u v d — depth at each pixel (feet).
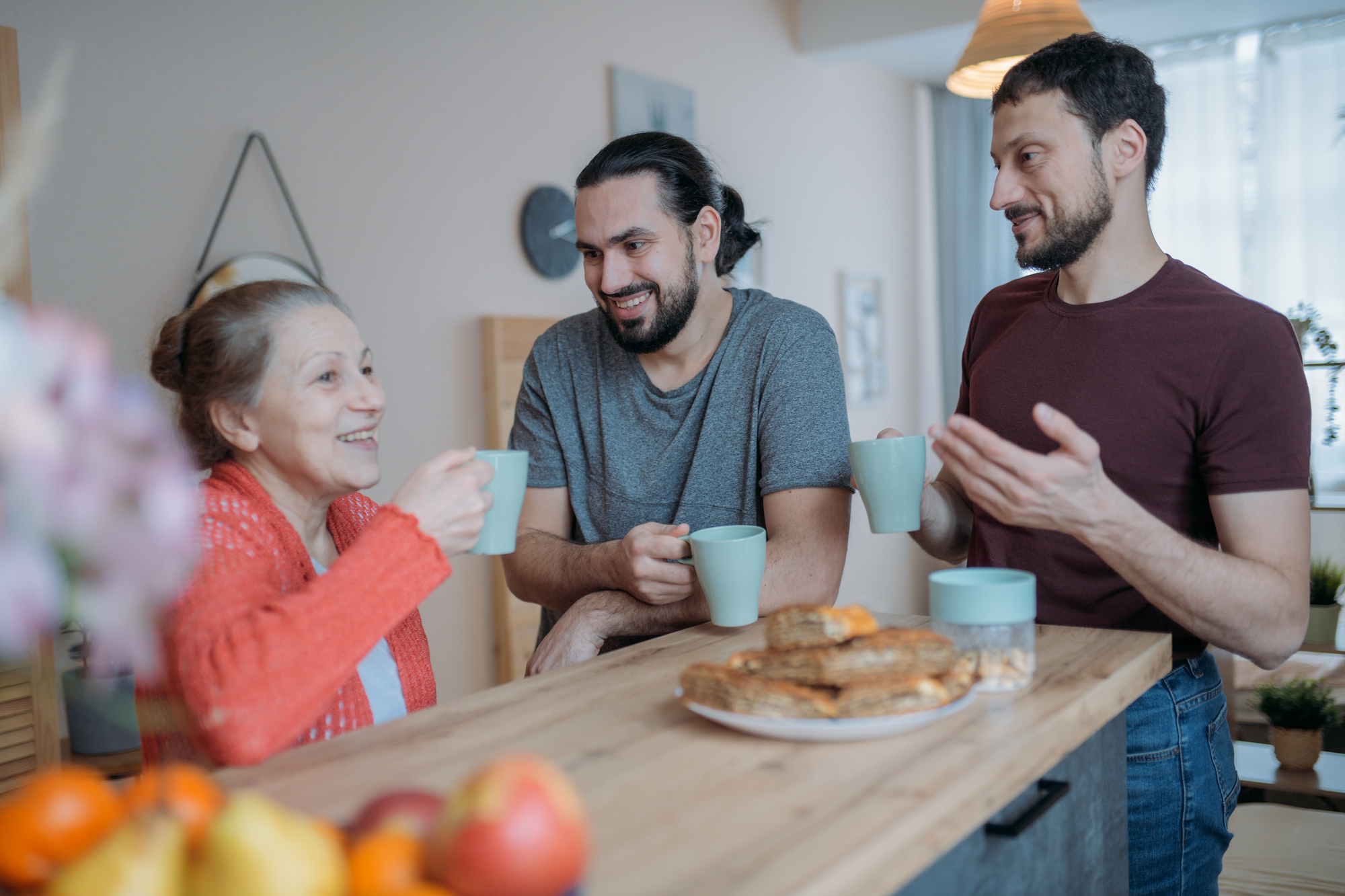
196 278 8.06
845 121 16.12
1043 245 4.22
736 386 4.91
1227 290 4.12
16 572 1.37
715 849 2.03
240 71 8.38
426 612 9.94
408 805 1.73
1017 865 2.74
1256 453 3.81
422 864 1.53
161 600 1.58
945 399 17.87
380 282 9.50
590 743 2.72
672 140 4.80
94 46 7.43
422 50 9.84
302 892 1.38
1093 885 3.21
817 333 4.87
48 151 1.47
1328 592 8.80
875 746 2.57
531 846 1.49
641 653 3.66
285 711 2.75
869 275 16.62
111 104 7.54
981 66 7.93
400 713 3.81
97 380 1.48
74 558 1.44
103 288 7.51
